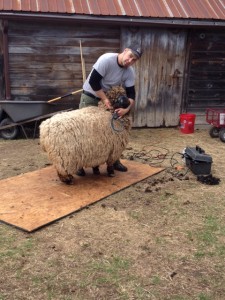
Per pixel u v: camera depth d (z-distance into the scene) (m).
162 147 6.99
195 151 5.56
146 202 4.42
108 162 5.01
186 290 2.89
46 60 7.73
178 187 4.91
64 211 4.05
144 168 5.57
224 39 8.52
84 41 7.81
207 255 3.36
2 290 2.83
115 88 4.69
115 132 4.75
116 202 4.40
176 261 3.26
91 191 4.62
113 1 7.93
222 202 4.50
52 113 7.32
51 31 7.60
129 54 4.44
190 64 8.50
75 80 7.96
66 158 4.45
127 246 3.47
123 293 2.83
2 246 3.41
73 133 4.41
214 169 5.73
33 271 3.06
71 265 3.16
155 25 7.74
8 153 6.38
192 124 8.18
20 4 7.25
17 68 7.66
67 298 2.76
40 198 4.38
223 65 8.68
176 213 4.17
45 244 3.46
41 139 4.57
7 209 4.07
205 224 3.94
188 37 8.31
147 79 8.34
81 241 3.53
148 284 2.94
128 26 7.86
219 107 8.90
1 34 7.43
